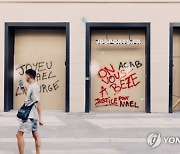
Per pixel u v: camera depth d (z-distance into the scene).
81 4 13.61
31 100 6.98
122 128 10.48
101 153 7.57
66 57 13.62
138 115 13.05
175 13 13.55
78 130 10.20
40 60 14.16
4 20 13.70
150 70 13.58
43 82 14.17
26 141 8.79
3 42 13.68
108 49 14.12
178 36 13.98
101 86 14.15
